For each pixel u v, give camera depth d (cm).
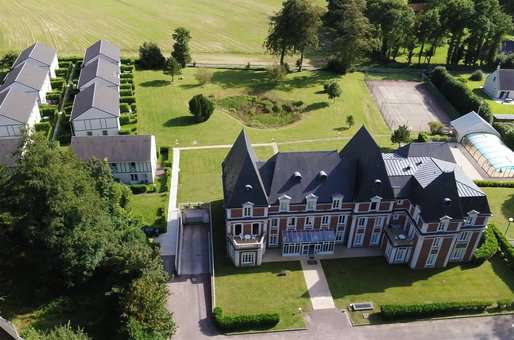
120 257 6412
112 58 14388
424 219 7188
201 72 14500
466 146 11425
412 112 13450
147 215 8581
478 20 15488
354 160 7725
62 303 6469
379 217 7800
